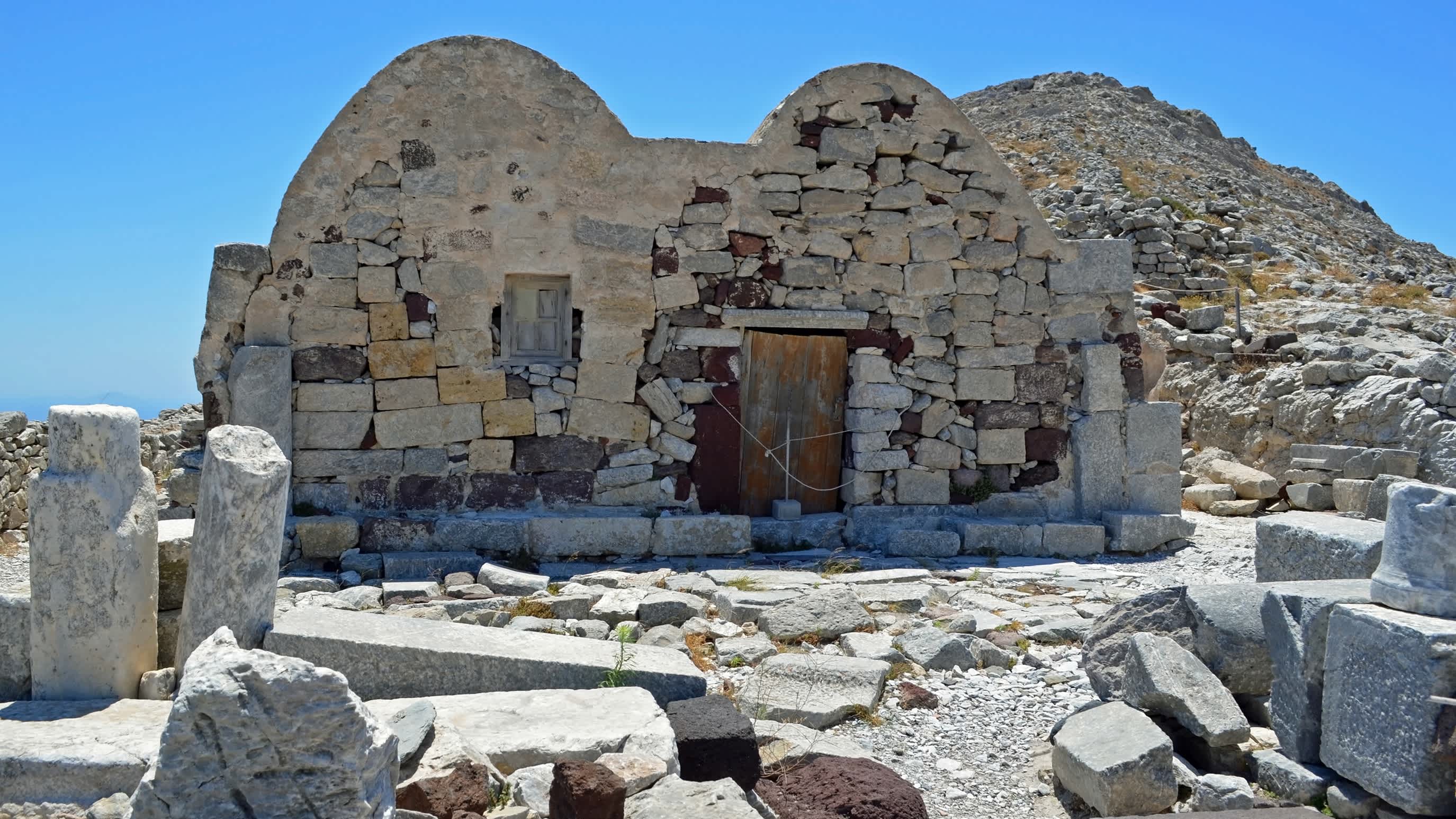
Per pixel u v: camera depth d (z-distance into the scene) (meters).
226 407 11.07
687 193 12.05
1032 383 12.91
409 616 8.52
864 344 12.50
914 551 11.80
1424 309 24.98
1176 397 19.41
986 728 6.62
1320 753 5.47
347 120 11.27
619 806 4.28
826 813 4.96
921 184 12.62
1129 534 12.34
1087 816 5.53
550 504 11.74
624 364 11.91
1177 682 6.09
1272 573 7.30
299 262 11.20
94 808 4.45
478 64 11.52
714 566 11.01
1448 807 4.81
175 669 5.73
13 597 5.60
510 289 11.94
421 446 11.45
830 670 7.00
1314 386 16.27
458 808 4.55
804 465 12.59
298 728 3.56
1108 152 40.28
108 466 5.52
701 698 5.67
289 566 10.62
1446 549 5.14
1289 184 47.41
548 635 6.80
